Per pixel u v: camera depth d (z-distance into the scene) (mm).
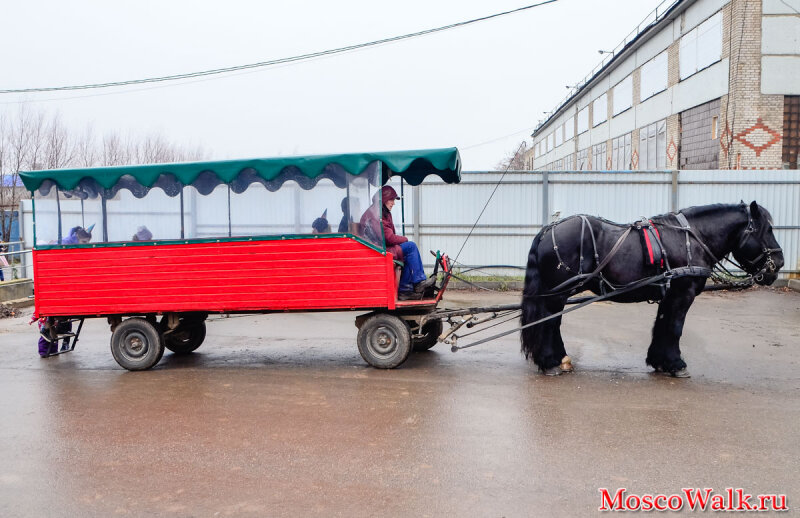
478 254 15844
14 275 17672
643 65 25844
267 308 7449
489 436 5215
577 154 37719
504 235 15727
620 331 9844
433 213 15891
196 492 4258
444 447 4984
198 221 7641
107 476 4543
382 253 7180
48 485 4410
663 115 23516
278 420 5723
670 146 22812
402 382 6945
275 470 4598
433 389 6648
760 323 10383
